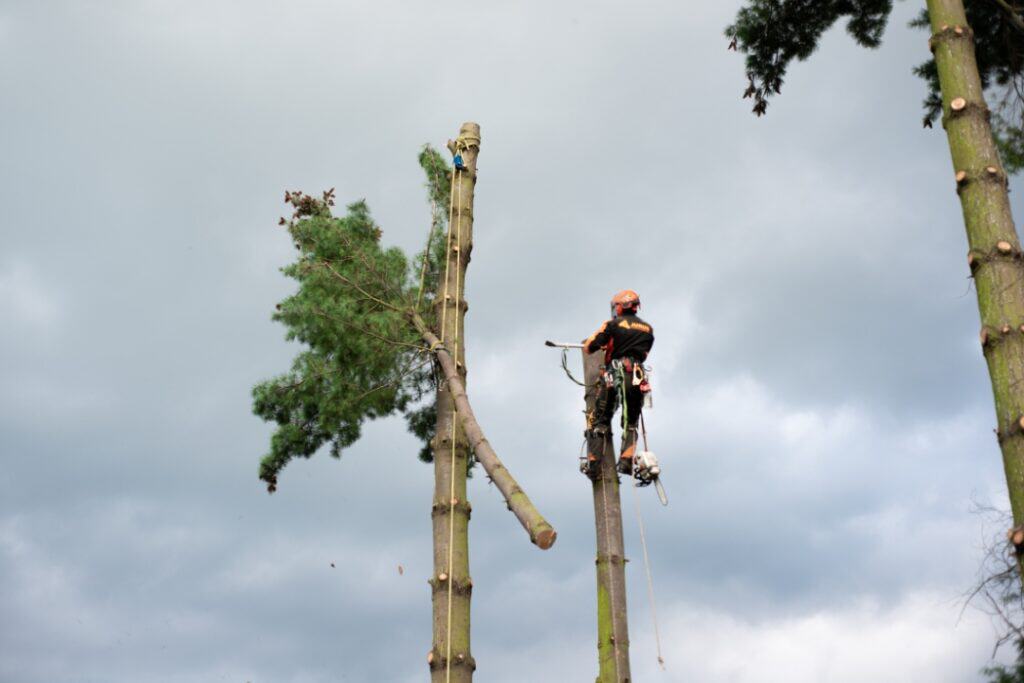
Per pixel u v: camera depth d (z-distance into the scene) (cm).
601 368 912
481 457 895
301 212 1125
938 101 1036
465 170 1175
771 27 1072
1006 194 731
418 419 1151
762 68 1094
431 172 1161
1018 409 645
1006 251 699
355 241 1080
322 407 1041
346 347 1033
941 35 802
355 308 1045
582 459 898
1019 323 671
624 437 870
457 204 1152
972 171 738
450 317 1080
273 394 1052
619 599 851
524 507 812
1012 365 659
